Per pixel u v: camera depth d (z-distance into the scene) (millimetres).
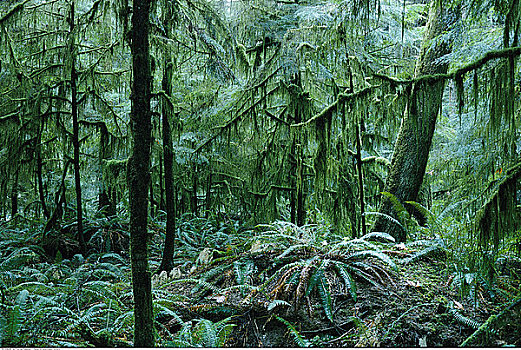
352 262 3395
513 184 2586
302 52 4867
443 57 3752
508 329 2576
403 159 4270
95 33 4809
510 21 2951
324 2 4793
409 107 3566
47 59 5254
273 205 5879
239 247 4387
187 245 5172
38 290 3203
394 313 2838
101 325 2906
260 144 6016
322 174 4207
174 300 3273
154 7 3441
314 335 2801
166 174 4105
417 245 3750
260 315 3021
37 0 4773
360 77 4484
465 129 4637
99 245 5242
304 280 3115
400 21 5137
